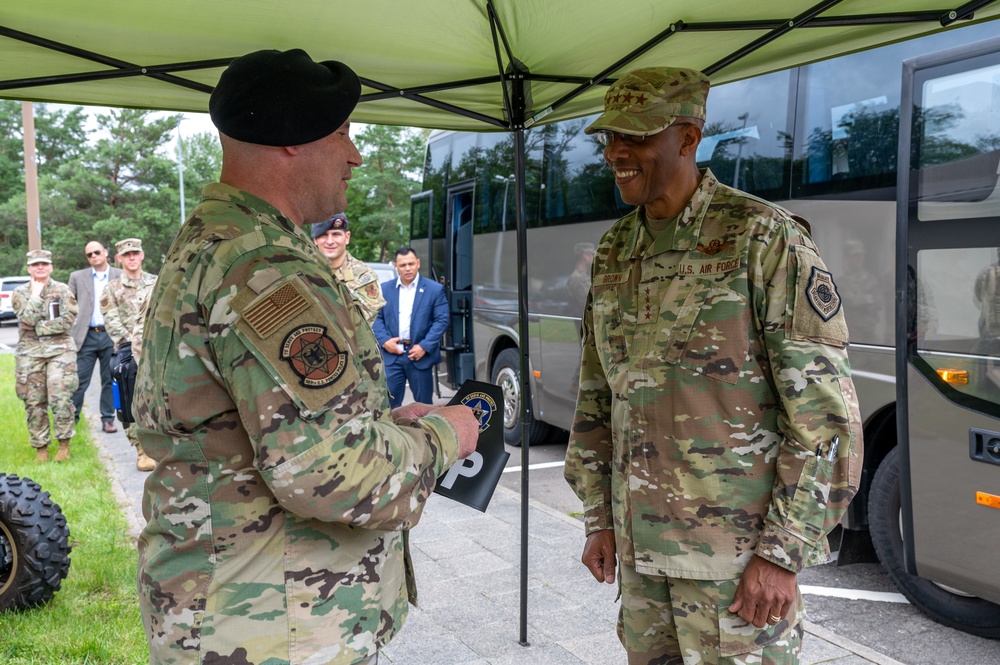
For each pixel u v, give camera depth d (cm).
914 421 369
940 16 248
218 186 161
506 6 244
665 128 207
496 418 216
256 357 140
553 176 736
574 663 326
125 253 640
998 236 339
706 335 201
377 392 164
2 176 5019
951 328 354
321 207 170
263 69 156
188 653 151
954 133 358
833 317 191
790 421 190
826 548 194
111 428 894
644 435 210
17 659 335
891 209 425
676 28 257
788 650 200
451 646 343
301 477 139
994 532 340
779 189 498
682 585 205
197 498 151
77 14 231
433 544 480
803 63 294
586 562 238
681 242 209
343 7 237
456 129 368
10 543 383
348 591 158
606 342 224
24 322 726
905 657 354
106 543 484
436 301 682
